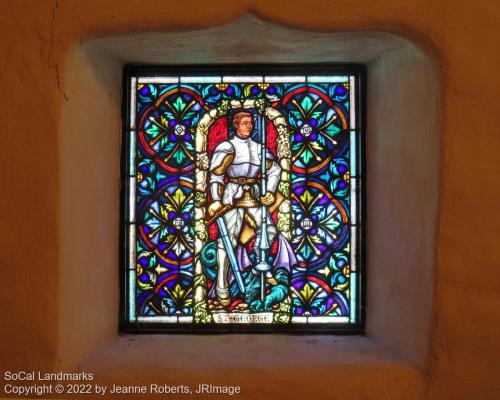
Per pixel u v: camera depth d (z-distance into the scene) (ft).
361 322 6.13
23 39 4.95
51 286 4.96
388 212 5.73
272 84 6.20
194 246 6.15
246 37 5.39
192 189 6.15
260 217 6.14
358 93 6.21
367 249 6.12
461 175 4.94
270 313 6.13
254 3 4.93
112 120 5.94
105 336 5.83
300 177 6.16
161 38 5.25
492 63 4.92
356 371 5.19
